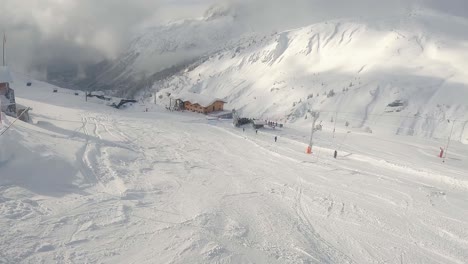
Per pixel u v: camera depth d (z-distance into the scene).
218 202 14.91
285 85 169.88
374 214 15.52
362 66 172.75
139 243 10.13
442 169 30.58
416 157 39.03
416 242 12.88
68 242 9.61
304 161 27.56
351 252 11.70
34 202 11.88
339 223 14.17
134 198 14.03
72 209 11.80
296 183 20.22
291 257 10.57
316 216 14.79
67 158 17.31
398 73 153.38
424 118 117.19
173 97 71.94
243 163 24.84
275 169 23.73
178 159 23.69
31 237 9.49
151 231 10.99
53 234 9.88
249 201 15.70
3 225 9.80
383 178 23.34
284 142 38.62
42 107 42.97
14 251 8.68
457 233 13.90
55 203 12.12
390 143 47.91
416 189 20.62
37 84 81.94
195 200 14.79
